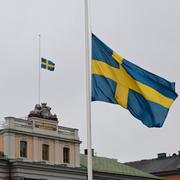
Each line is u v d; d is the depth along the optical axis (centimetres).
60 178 12412
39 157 12119
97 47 6081
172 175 19750
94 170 13762
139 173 15650
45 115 12612
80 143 13500
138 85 5922
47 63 13112
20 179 11231
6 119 11706
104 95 5962
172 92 5997
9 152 11438
